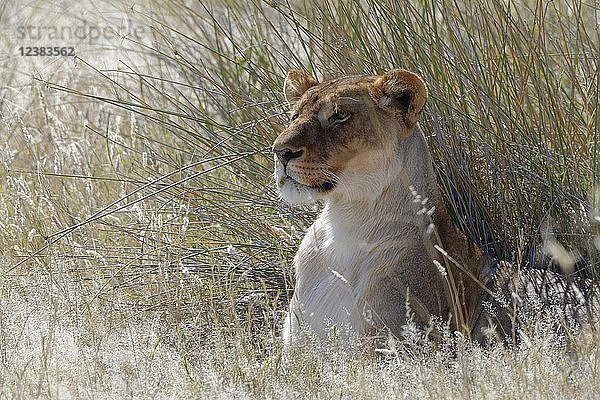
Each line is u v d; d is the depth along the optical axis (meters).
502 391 7.71
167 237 11.27
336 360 8.41
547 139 10.88
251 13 12.95
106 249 11.21
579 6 11.48
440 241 8.92
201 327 9.62
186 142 11.81
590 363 8.19
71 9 19.16
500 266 9.98
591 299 9.60
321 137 9.13
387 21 11.01
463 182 10.62
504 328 9.48
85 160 13.14
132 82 15.20
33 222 11.75
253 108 11.57
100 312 9.96
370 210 9.30
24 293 10.22
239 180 11.84
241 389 7.98
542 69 10.88
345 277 9.30
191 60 13.75
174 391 8.03
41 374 8.07
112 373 8.47
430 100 10.60
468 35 10.92
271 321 10.10
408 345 8.83
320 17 11.77
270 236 11.19
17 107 13.99
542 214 10.55
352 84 9.36
